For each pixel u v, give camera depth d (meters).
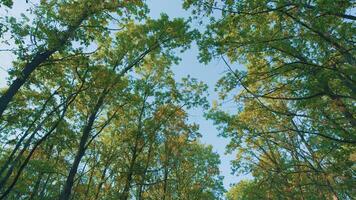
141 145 23.30
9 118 17.44
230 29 10.77
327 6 8.32
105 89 17.42
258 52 11.03
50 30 12.27
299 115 10.55
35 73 16.09
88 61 15.30
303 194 17.33
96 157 25.17
